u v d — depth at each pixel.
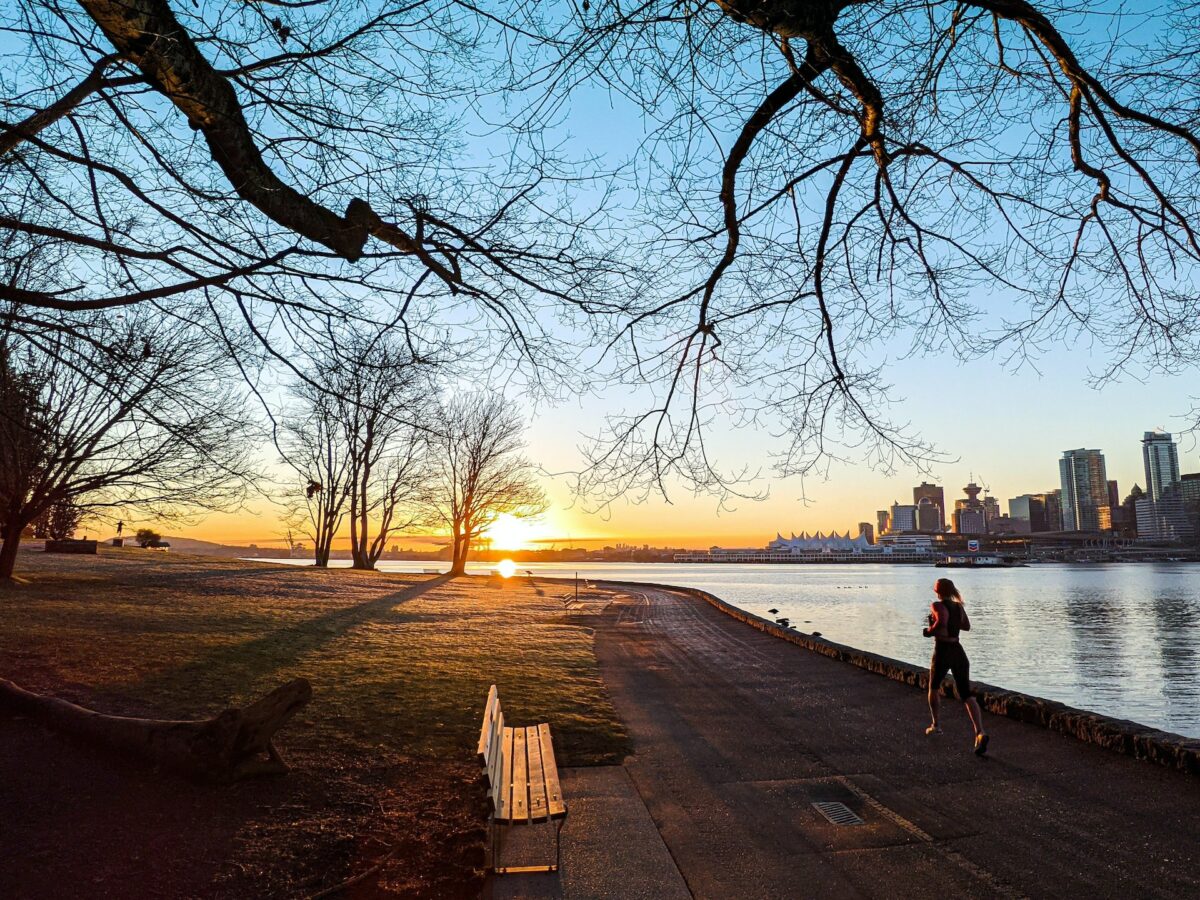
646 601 41.00
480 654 15.56
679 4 3.65
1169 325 4.68
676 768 7.93
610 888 4.95
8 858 4.84
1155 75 4.23
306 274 4.66
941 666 8.85
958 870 5.14
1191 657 32.34
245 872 4.93
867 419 4.90
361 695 10.23
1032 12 3.78
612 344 5.34
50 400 12.18
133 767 6.48
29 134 4.07
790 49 3.96
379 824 5.80
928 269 4.94
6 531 18.91
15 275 5.64
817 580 124.06
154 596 19.70
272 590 25.77
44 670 9.51
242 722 6.42
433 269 4.87
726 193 4.55
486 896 4.77
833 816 6.34
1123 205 4.49
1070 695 23.19
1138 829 5.75
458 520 56.50
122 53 3.91
